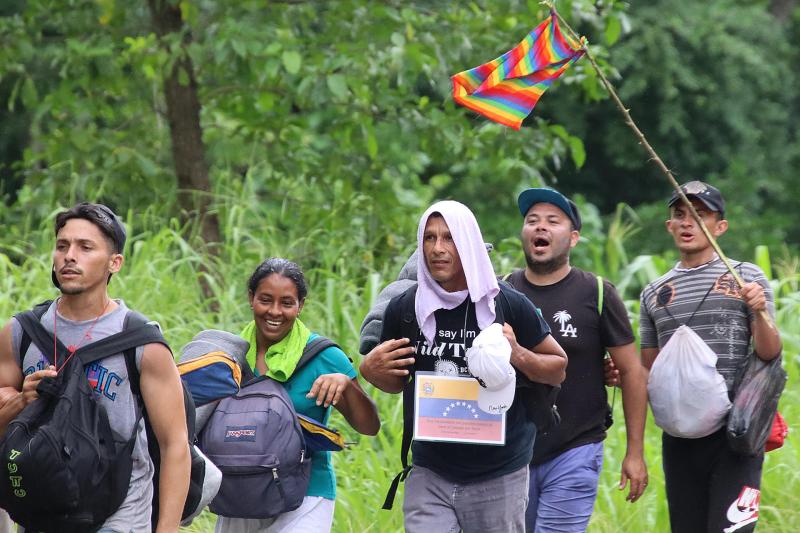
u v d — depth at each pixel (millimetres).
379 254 34469
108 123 38031
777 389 18562
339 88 30438
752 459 19078
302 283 16484
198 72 34562
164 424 13383
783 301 30984
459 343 15766
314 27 39500
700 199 19375
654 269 31438
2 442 12828
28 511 12938
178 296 28938
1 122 49875
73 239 13188
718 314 19141
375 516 22766
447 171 58375
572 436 18719
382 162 35250
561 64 17859
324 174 35094
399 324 16266
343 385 16016
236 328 27703
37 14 34500
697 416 18719
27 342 13367
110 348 13156
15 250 30422
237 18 31391
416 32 32750
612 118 61625
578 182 64375
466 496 16203
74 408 12859
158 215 34406
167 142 36719
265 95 32688
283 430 15789
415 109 34938
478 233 15617
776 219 62031
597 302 18938
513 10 32938
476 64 33281
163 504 13336
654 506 24266
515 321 15938
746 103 63750
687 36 59969
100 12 34062
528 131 34750
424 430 15789
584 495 18656
